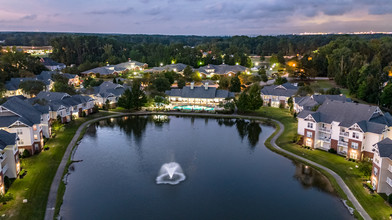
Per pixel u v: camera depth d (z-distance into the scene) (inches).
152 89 5157.5
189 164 2691.9
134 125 3880.4
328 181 2364.7
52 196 2069.4
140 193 2186.3
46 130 3120.1
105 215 1913.1
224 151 3006.9
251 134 3531.0
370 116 2714.1
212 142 3267.7
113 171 2527.1
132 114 4357.8
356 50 7190.0
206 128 3774.6
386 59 7047.2
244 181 2386.8
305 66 6643.7
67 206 1993.1
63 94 3983.8
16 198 1985.7
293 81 6555.1
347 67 6289.4
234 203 2079.2
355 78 5246.1
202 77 7170.3
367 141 2600.9
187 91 5022.1
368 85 4837.6
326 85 6131.9
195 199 2122.3
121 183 2325.3
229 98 4734.3
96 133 3526.1
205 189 2257.6
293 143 3115.2
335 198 2126.0
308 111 3088.1
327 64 7062.0
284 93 4790.8
